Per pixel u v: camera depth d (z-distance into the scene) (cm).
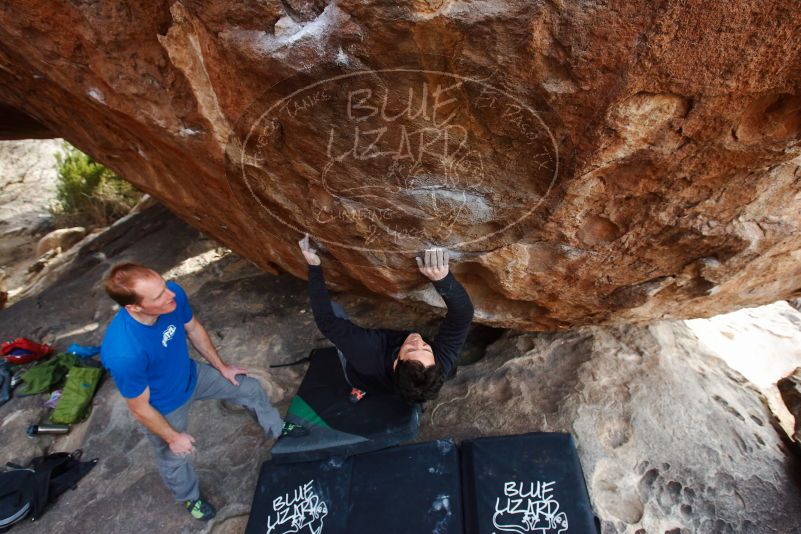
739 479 209
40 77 192
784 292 221
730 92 113
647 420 222
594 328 258
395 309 296
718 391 251
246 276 353
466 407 236
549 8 104
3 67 204
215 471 230
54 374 299
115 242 446
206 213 241
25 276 550
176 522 215
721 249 166
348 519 188
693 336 309
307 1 115
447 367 195
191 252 397
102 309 369
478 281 214
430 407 240
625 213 156
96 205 621
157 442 183
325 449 205
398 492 192
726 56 106
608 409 225
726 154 131
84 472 240
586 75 112
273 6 117
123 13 138
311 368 242
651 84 112
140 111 163
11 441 266
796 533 195
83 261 432
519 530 177
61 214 629
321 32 115
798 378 257
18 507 221
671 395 230
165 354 174
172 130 164
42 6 143
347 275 221
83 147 255
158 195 261
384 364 202
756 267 181
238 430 245
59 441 265
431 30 110
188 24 130
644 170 138
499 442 201
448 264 183
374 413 212
